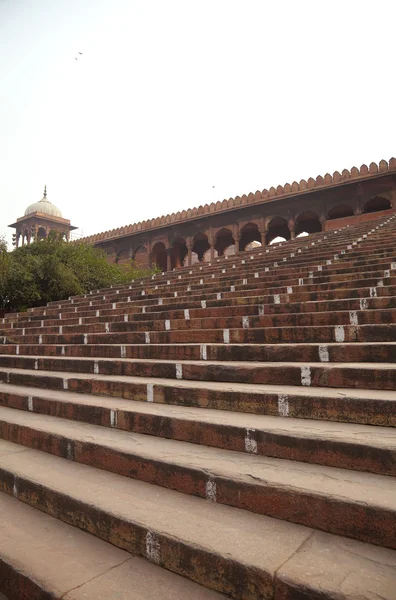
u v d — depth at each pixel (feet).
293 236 74.95
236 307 19.02
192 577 6.24
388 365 10.62
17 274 48.62
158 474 8.55
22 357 19.97
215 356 14.14
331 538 6.33
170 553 6.50
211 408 11.01
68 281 51.08
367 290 17.74
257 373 11.72
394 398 8.76
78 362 16.83
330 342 13.61
